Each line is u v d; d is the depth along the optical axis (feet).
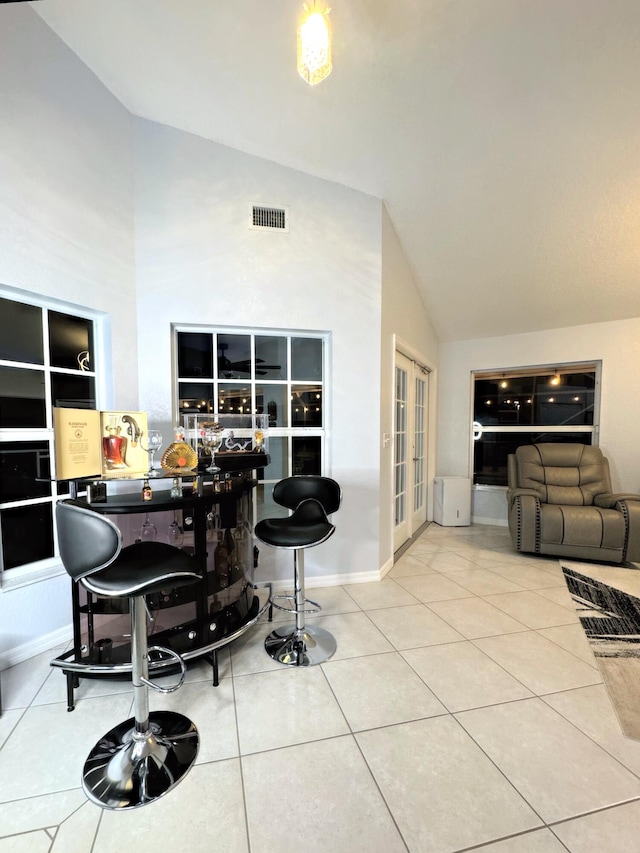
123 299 7.86
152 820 3.86
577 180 8.48
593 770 4.41
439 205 9.65
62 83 6.76
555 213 9.34
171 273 8.28
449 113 7.27
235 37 6.05
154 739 4.68
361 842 3.65
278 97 7.08
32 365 6.80
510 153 8.09
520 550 11.54
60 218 6.81
